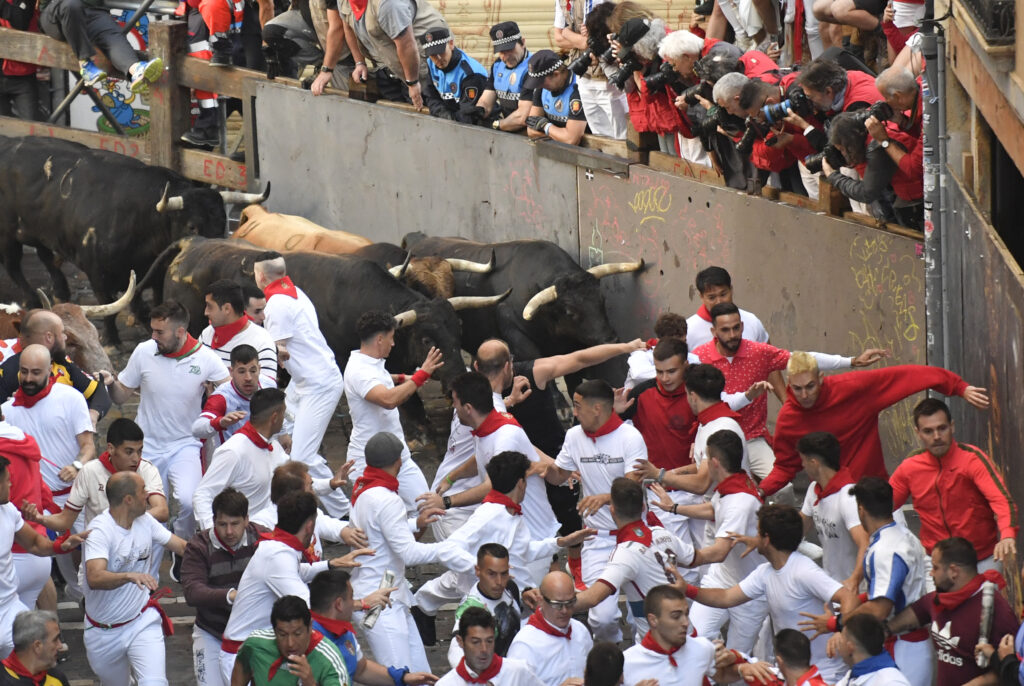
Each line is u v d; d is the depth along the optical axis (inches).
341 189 2271.2
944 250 1395.2
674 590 948.6
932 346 1412.4
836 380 1207.6
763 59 1603.1
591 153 1876.2
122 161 2176.4
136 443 1187.9
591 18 1781.5
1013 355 1101.7
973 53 1255.5
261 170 2390.5
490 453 1230.3
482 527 1135.6
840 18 1691.7
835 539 1093.1
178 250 1945.1
